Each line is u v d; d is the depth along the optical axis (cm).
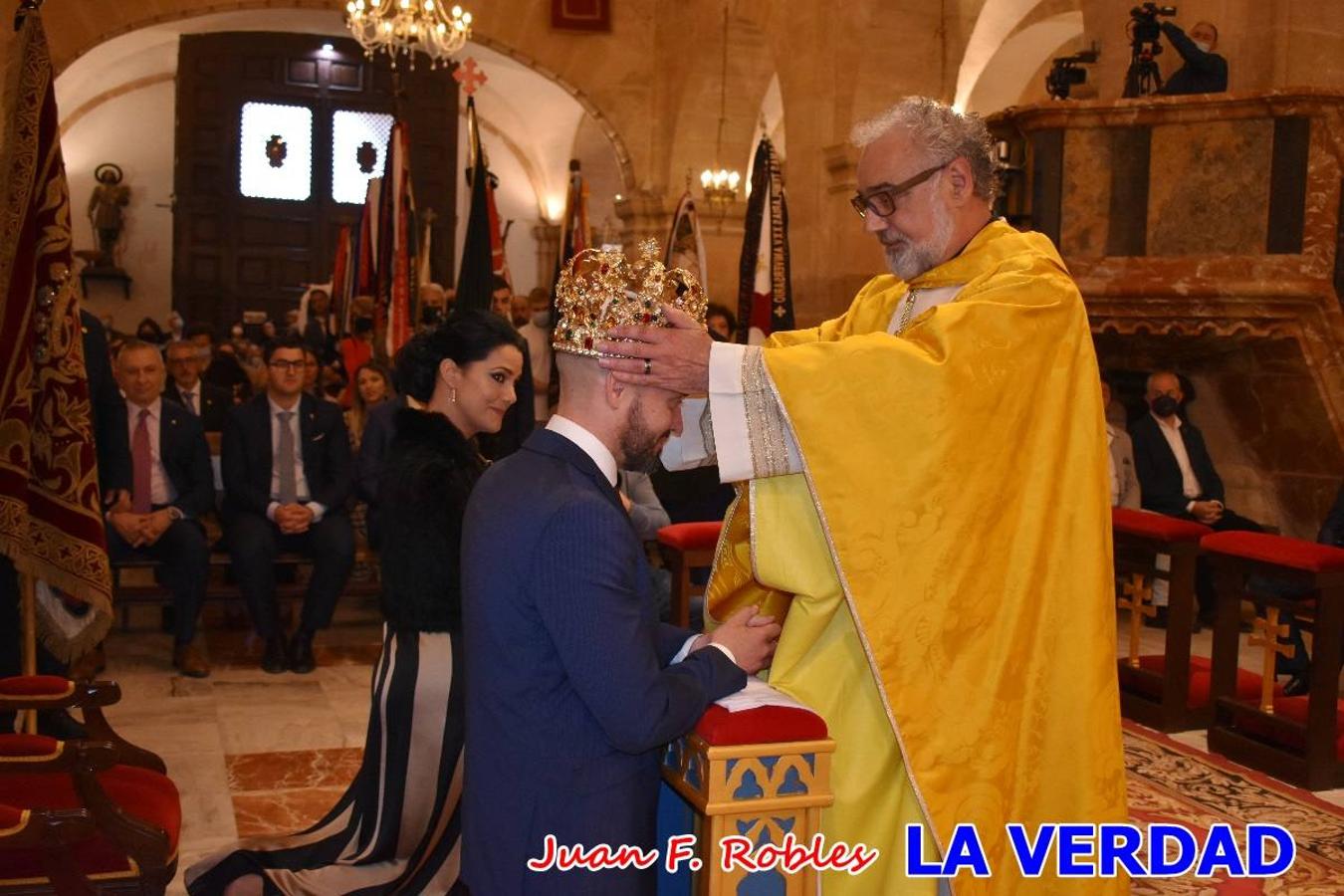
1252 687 511
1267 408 757
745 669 222
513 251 2095
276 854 289
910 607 225
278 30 1892
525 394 439
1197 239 680
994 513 231
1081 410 242
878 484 223
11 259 358
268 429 627
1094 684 240
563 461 206
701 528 504
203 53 1878
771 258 803
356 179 1939
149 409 611
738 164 1597
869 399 223
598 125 1617
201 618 711
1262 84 771
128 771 293
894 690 226
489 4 1574
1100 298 692
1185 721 523
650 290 212
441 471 296
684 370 215
